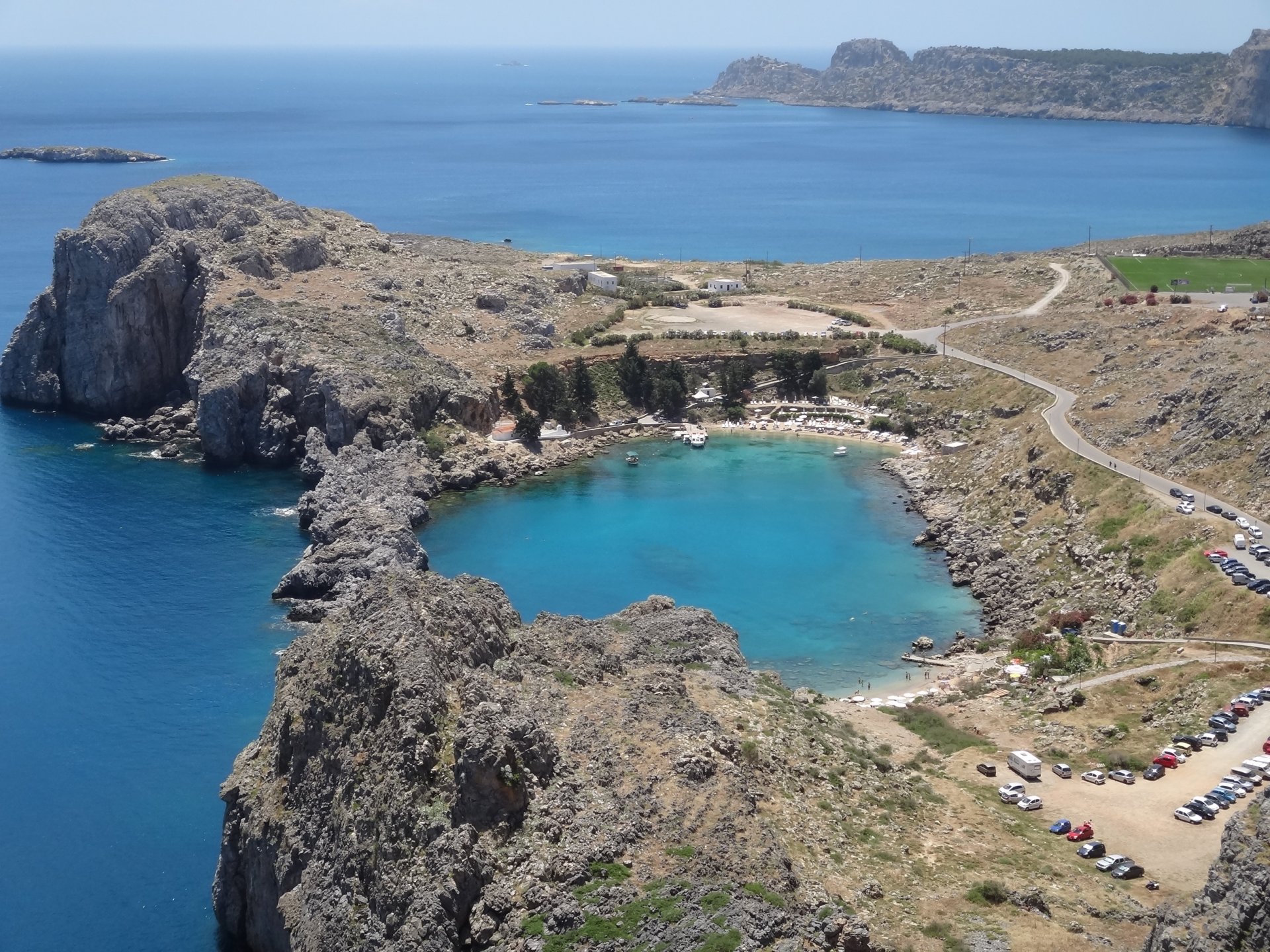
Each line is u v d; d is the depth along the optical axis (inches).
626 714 4776.1
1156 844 4621.1
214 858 5118.1
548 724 4618.6
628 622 6072.8
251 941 4586.6
